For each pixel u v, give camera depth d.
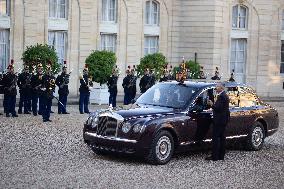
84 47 35.53
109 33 36.81
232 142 15.83
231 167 13.93
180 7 40.22
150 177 12.44
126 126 13.60
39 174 12.19
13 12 32.28
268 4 42.03
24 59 29.09
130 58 37.94
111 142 13.77
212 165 14.08
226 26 40.34
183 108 14.55
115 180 11.99
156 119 13.77
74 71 35.19
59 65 29.58
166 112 14.22
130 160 14.24
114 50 37.25
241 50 41.53
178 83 15.53
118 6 37.06
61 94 24.48
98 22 36.12
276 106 34.12
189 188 11.59
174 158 14.78
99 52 30.30
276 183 12.34
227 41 40.44
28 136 17.19
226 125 14.82
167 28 39.88
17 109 25.77
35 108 23.34
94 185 11.47
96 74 29.88
